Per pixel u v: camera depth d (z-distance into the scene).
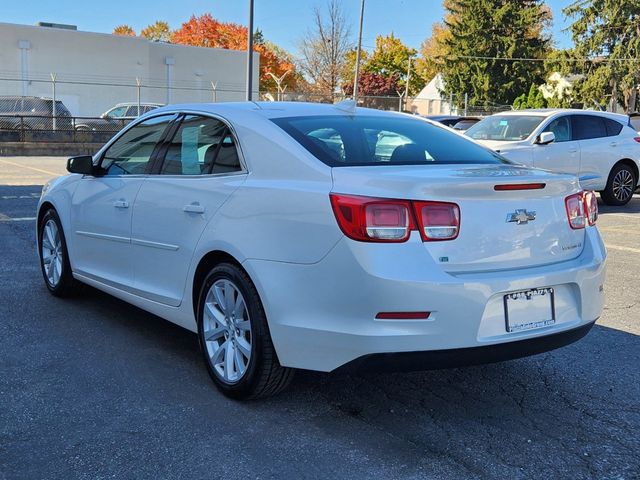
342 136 3.88
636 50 48.22
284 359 3.42
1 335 4.79
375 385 4.03
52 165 20.53
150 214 4.38
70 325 5.05
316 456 3.13
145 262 4.48
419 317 3.08
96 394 3.79
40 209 5.96
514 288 3.29
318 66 45.94
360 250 3.10
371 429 3.43
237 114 4.09
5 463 3.00
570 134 11.88
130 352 4.50
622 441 3.34
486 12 54.41
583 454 3.20
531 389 4.01
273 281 3.40
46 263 5.92
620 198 12.63
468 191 3.24
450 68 55.84
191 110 4.46
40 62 37.62
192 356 4.45
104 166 5.20
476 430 3.44
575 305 3.60
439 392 3.94
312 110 4.26
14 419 3.45
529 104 48.97
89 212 5.12
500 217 3.34
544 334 3.42
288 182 3.51
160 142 4.61
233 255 3.61
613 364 4.45
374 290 3.06
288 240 3.36
